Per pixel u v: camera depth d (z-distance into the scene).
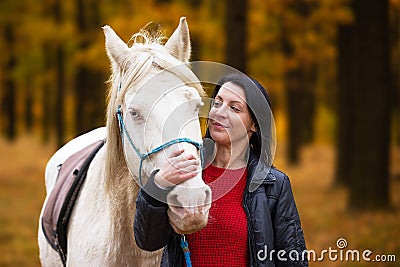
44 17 15.22
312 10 11.94
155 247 2.71
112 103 2.87
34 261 7.88
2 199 13.00
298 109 18.95
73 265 3.23
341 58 13.23
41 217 4.04
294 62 13.78
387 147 9.51
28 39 18.23
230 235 2.75
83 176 3.44
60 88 19.94
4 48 19.19
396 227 8.27
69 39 14.26
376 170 9.45
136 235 2.69
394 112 21.28
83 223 3.20
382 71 9.41
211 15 11.53
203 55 11.68
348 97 13.30
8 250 8.46
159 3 10.52
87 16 14.67
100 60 12.43
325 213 9.98
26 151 23.59
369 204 9.44
